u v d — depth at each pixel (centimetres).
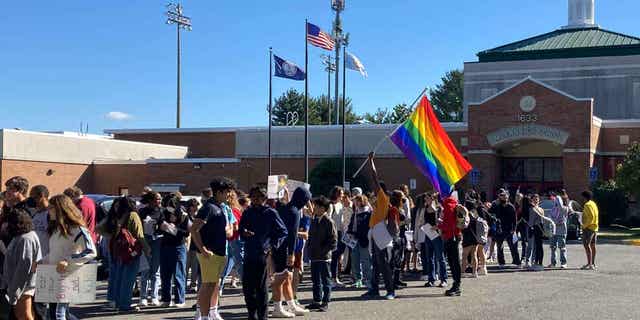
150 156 5066
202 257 1005
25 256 830
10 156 3841
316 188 4322
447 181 1622
